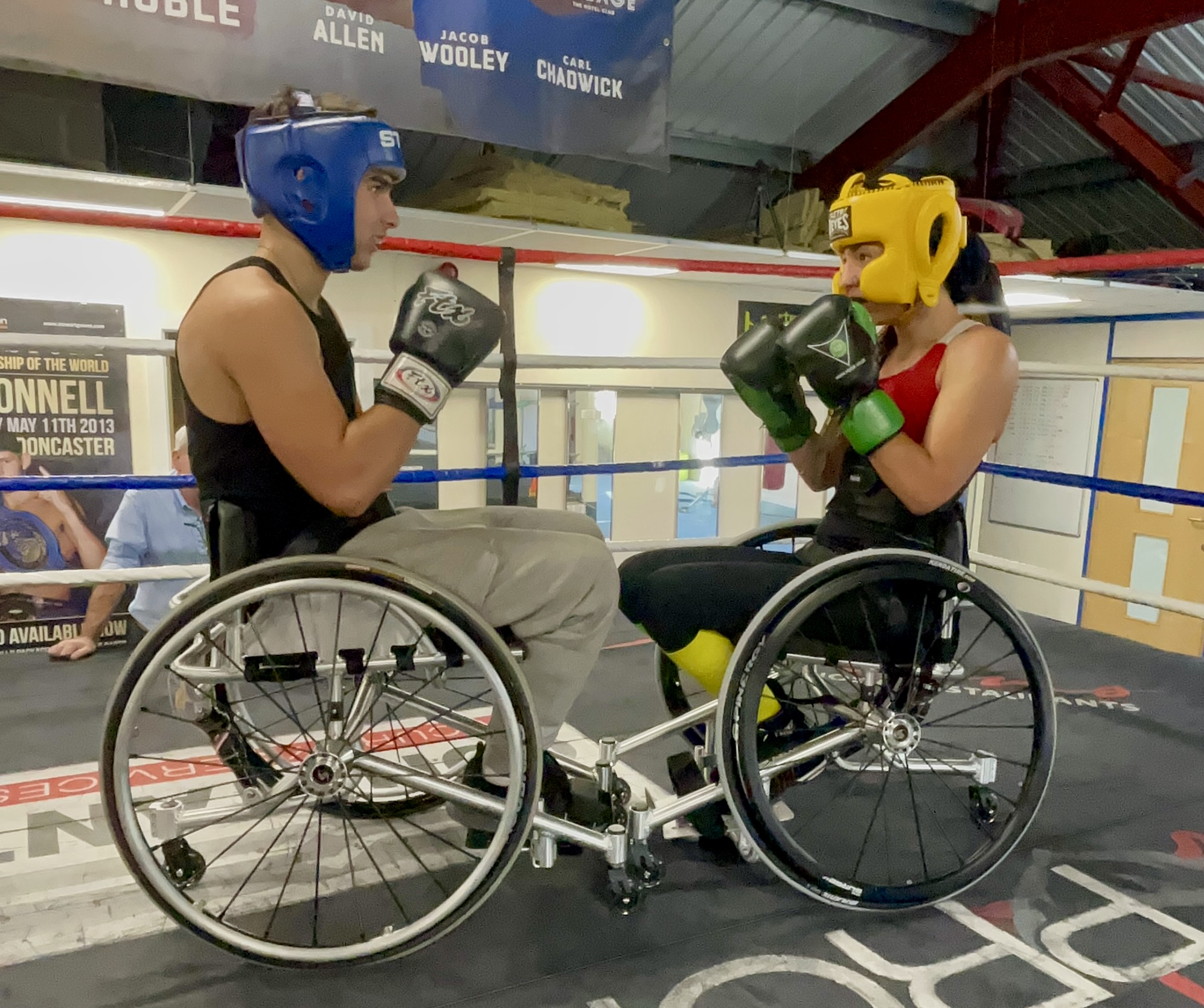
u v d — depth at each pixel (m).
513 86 2.75
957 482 1.36
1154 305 4.34
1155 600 2.24
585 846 1.38
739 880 1.50
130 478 1.83
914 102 4.07
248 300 1.12
